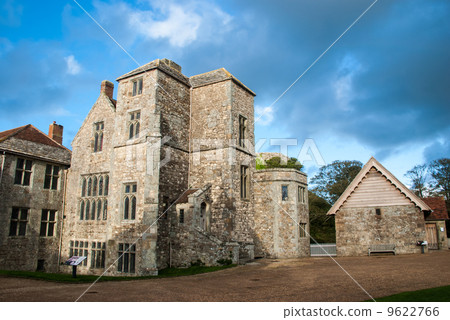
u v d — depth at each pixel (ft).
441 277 34.53
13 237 58.70
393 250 62.18
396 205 63.57
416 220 61.62
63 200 68.54
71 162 69.77
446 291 27.45
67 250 65.41
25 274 44.24
